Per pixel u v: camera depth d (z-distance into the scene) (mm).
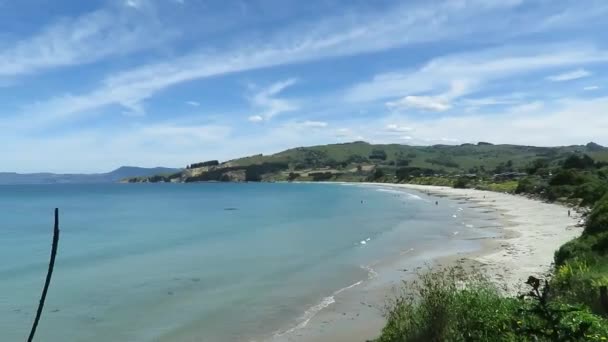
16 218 67000
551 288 13773
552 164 153625
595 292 11453
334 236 41719
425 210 69625
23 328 16766
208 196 129250
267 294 21328
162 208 85750
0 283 24750
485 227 45062
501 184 121250
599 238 18031
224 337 15680
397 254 31219
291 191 154625
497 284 19594
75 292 22188
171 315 18219
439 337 9352
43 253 35531
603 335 7965
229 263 29375
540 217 50812
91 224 57688
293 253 32875
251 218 63156
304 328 16484
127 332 16297
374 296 20531
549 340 7473
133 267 28609
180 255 33000
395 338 10523
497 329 8938
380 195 118500
